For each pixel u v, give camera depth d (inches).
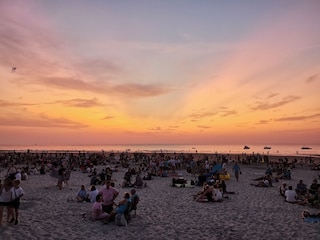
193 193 707.4
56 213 482.6
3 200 394.0
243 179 1026.1
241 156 2496.3
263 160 1855.3
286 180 1019.9
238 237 364.8
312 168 1460.4
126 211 427.8
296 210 523.2
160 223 431.5
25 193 684.1
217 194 600.7
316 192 591.8
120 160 1745.8
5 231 370.9
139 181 800.9
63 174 765.3
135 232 383.9
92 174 1050.7
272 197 655.8
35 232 371.9
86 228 397.4
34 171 1137.4
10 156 1782.7
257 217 469.7
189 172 1226.0
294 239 356.5
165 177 1067.9
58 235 362.6
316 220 438.9
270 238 360.5
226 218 462.6
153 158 1781.5
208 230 396.2
